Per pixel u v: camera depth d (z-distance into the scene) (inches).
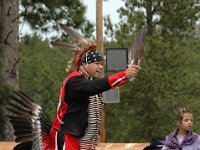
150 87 1307.8
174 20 1428.4
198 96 1448.1
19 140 280.2
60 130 276.7
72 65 288.4
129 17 1359.5
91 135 278.2
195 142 388.8
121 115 1402.6
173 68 1375.5
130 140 1441.9
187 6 1423.5
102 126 834.2
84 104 275.9
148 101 1333.7
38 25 1054.4
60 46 289.6
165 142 397.7
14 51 981.8
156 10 1435.8
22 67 2043.6
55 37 1047.6
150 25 1437.0
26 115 281.6
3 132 942.4
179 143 390.6
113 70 707.4
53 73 2140.7
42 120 285.3
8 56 975.6
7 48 976.3
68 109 275.7
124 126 1449.3
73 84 271.0
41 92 1918.1
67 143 273.9
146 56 1342.3
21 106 282.4
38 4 1047.6
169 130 1358.3
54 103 1929.1
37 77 2033.7
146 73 1296.8
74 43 292.2
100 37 861.8
